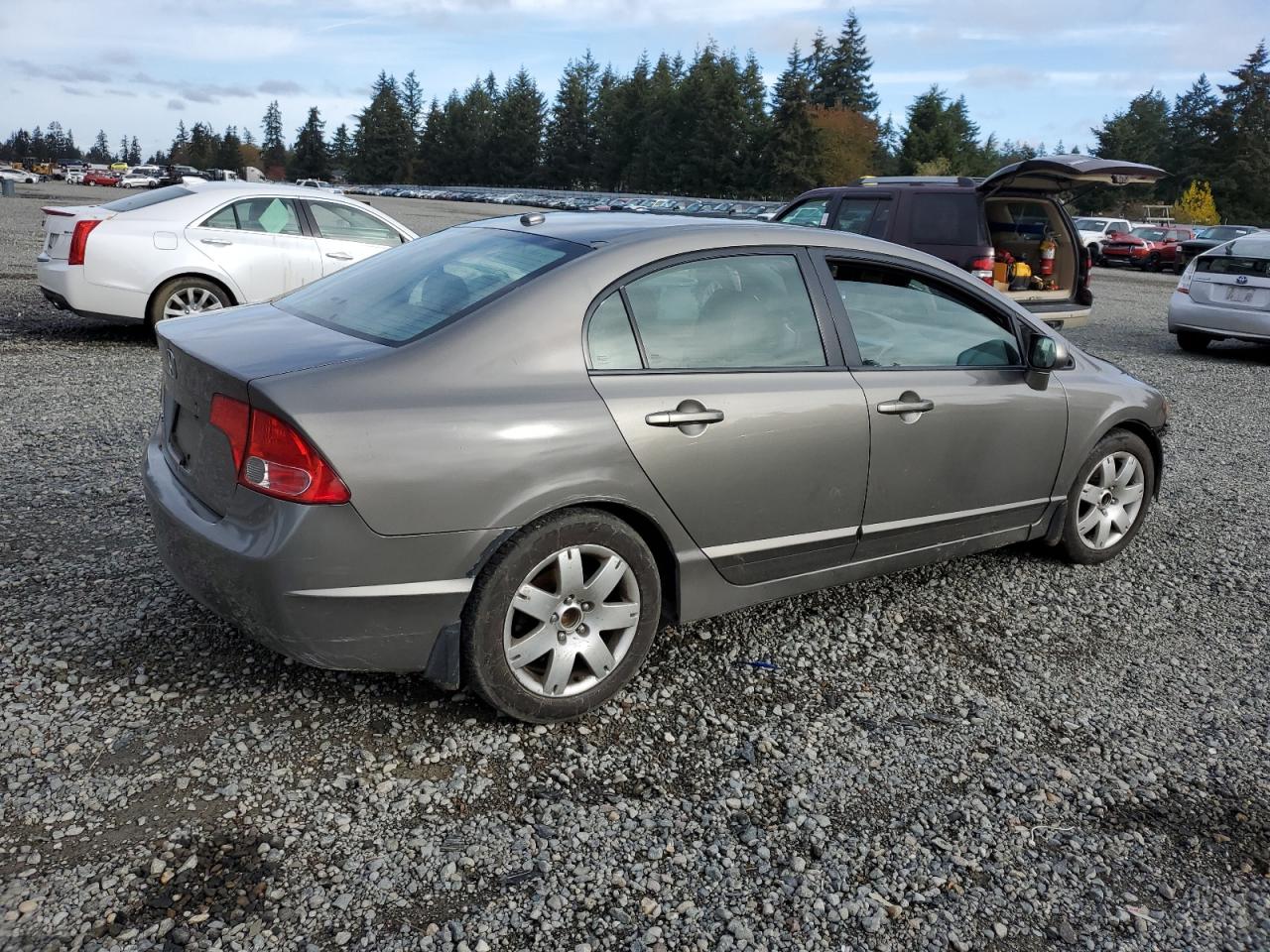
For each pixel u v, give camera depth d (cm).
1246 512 607
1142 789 309
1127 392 475
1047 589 463
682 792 291
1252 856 281
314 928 230
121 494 503
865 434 368
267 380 275
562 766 299
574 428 300
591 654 318
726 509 339
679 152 9675
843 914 247
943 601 442
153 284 880
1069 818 292
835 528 373
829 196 1118
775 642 391
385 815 271
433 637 294
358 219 995
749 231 362
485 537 290
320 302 355
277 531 272
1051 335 449
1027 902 256
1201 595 469
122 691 319
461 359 295
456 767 294
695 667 366
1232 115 8725
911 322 398
